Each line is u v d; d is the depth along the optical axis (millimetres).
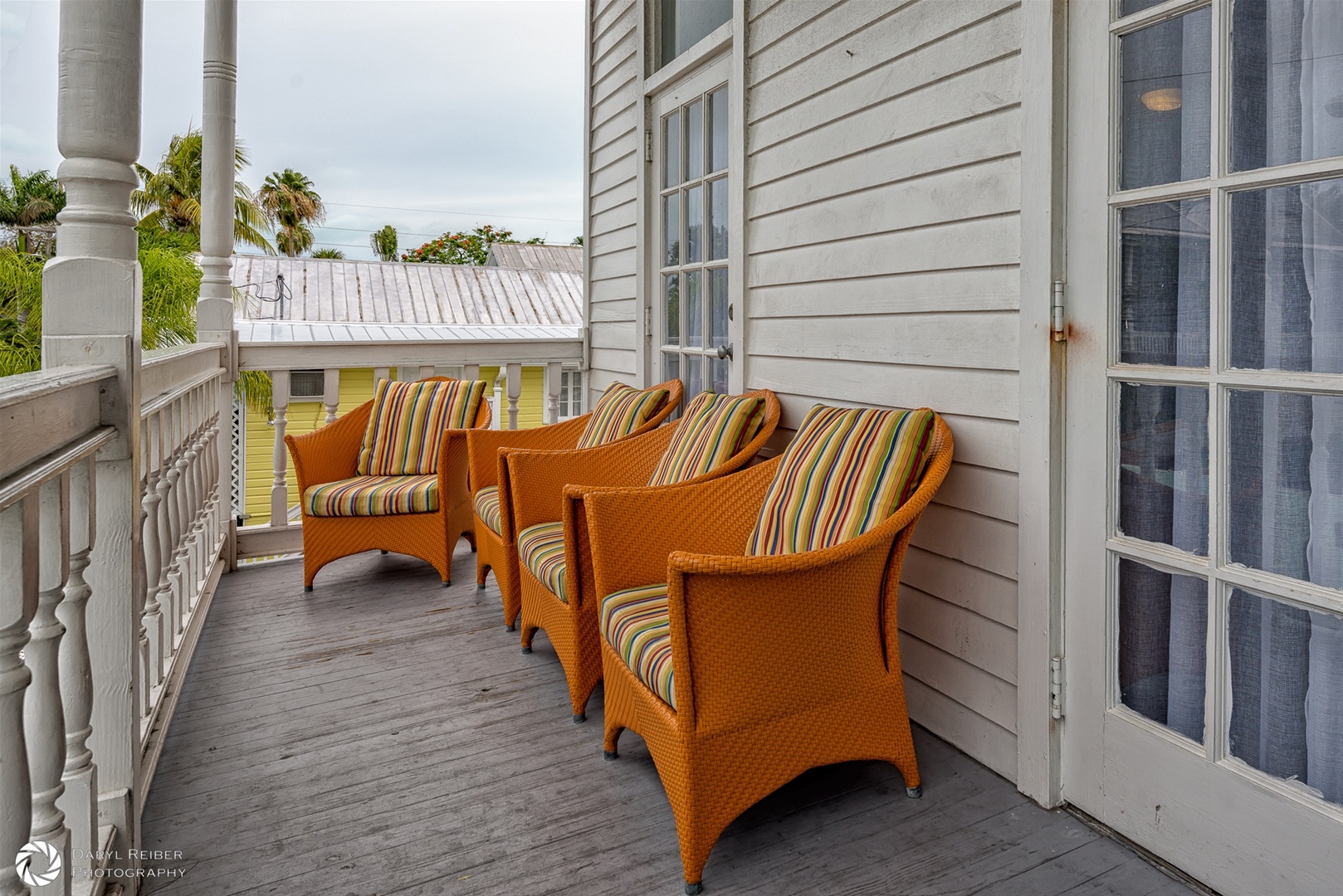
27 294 10648
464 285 11172
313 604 3430
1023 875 1674
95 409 1479
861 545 1754
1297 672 1491
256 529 4105
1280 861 1504
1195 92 1615
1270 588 1507
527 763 2125
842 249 2621
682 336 3918
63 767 1270
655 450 3039
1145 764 1742
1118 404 1789
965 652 2189
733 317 3264
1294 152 1460
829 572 1761
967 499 2158
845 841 1796
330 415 4297
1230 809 1583
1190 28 1622
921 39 2250
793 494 2105
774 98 2967
